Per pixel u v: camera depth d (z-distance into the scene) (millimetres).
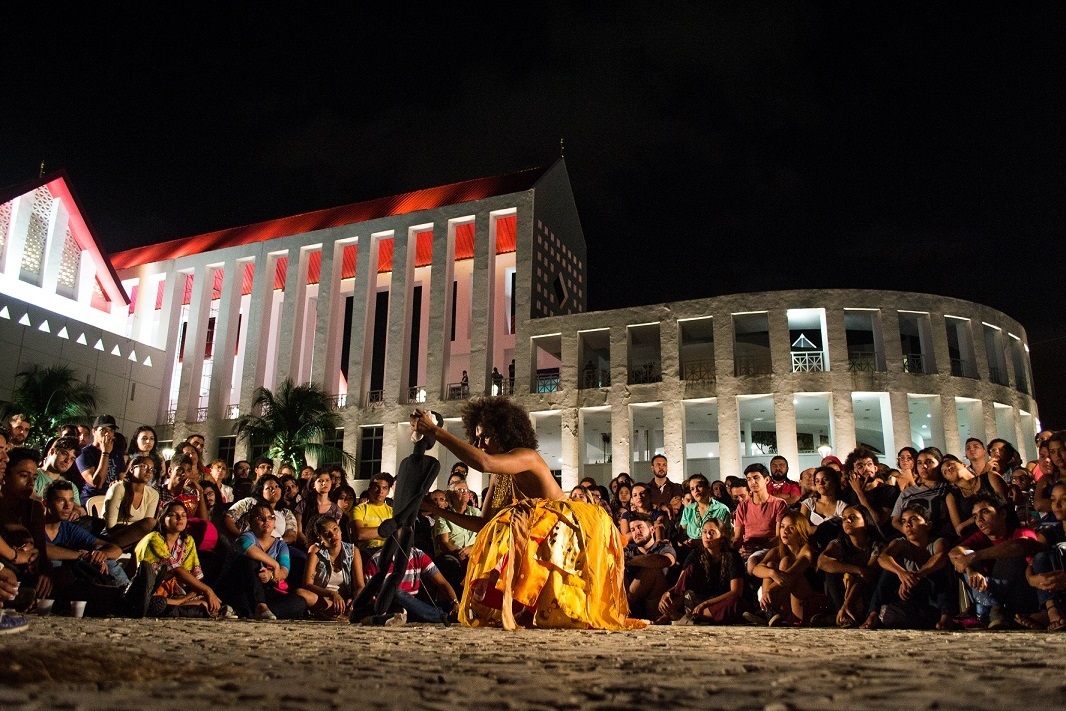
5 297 37281
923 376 35281
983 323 37250
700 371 37531
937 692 2475
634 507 12320
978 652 3990
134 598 8297
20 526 7508
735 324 38438
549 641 4832
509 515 6695
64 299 41312
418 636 5145
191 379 45312
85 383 40500
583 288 46719
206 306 47031
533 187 42312
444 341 41875
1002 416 37688
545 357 44812
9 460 7547
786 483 12445
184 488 11336
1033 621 7473
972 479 9305
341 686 2605
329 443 42969
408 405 41719
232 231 50688
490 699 2359
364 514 10398
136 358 44531
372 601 7496
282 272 49625
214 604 9008
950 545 8539
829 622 9219
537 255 41906
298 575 10273
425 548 10695
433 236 43469
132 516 10375
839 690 2557
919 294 36531
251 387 44094
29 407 36125
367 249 44531
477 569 6766
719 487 15195
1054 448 8578
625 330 38562
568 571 6555
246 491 13203
